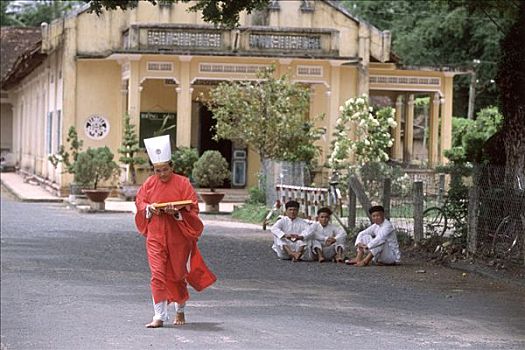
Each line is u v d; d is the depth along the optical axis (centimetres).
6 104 7588
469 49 6006
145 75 4188
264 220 3133
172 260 1325
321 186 3384
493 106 5553
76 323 1377
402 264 2138
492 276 1909
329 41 4262
